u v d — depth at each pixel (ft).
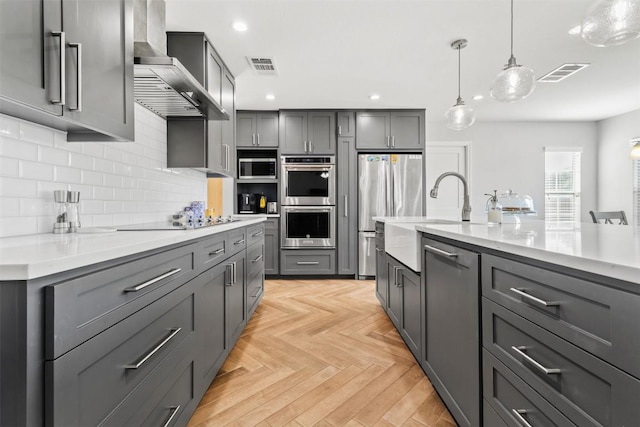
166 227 5.39
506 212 6.50
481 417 3.76
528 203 6.61
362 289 12.59
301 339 7.68
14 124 3.79
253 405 5.09
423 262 5.71
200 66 8.20
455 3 7.11
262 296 10.64
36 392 1.99
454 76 11.06
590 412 2.21
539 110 15.44
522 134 17.60
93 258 2.41
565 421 2.45
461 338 4.23
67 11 3.34
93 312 2.42
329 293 11.97
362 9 7.28
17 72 2.79
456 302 4.38
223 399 5.25
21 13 2.82
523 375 2.97
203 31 8.12
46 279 2.06
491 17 7.61
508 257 3.21
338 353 6.93
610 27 4.68
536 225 5.59
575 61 9.99
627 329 1.92
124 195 6.19
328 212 14.42
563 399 2.47
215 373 5.52
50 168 4.33
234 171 11.11
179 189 8.71
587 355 2.23
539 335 2.75
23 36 2.84
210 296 5.24
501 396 3.38
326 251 14.47
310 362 6.52
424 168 14.49
